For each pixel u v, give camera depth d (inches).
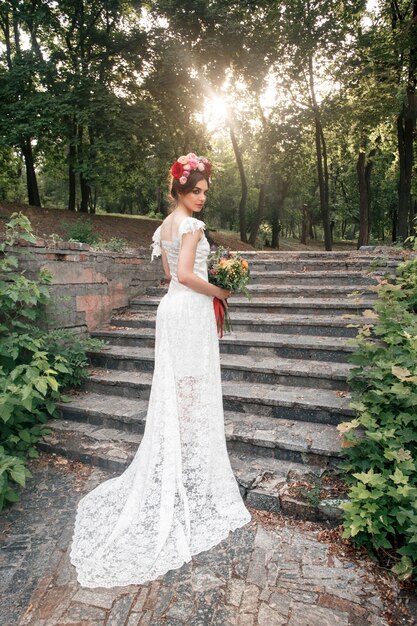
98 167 547.5
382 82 548.1
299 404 123.3
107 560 81.0
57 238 172.1
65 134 558.9
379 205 1088.2
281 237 1418.6
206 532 88.3
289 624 67.5
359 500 82.7
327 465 106.4
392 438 91.1
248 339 164.4
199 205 91.7
